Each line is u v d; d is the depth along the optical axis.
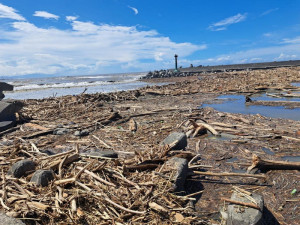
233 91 25.20
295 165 6.18
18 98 30.22
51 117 14.67
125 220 3.95
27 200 4.05
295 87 23.19
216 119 12.47
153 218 4.03
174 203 4.60
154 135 10.09
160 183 4.92
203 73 63.84
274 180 5.83
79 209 3.97
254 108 15.71
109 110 16.16
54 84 59.47
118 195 4.48
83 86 48.97
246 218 3.91
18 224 3.27
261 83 27.89
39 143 9.60
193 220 4.27
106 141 9.55
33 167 5.38
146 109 16.80
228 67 77.38
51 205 3.96
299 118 12.20
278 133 9.43
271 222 4.35
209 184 5.78
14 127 12.24
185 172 5.48
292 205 4.82
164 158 6.00
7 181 4.79
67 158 5.61
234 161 7.12
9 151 7.19
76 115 15.23
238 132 9.84
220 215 4.61
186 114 13.59
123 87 42.00
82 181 4.80
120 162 5.92
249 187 5.60
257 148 8.09
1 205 3.98
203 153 7.86
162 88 29.89
